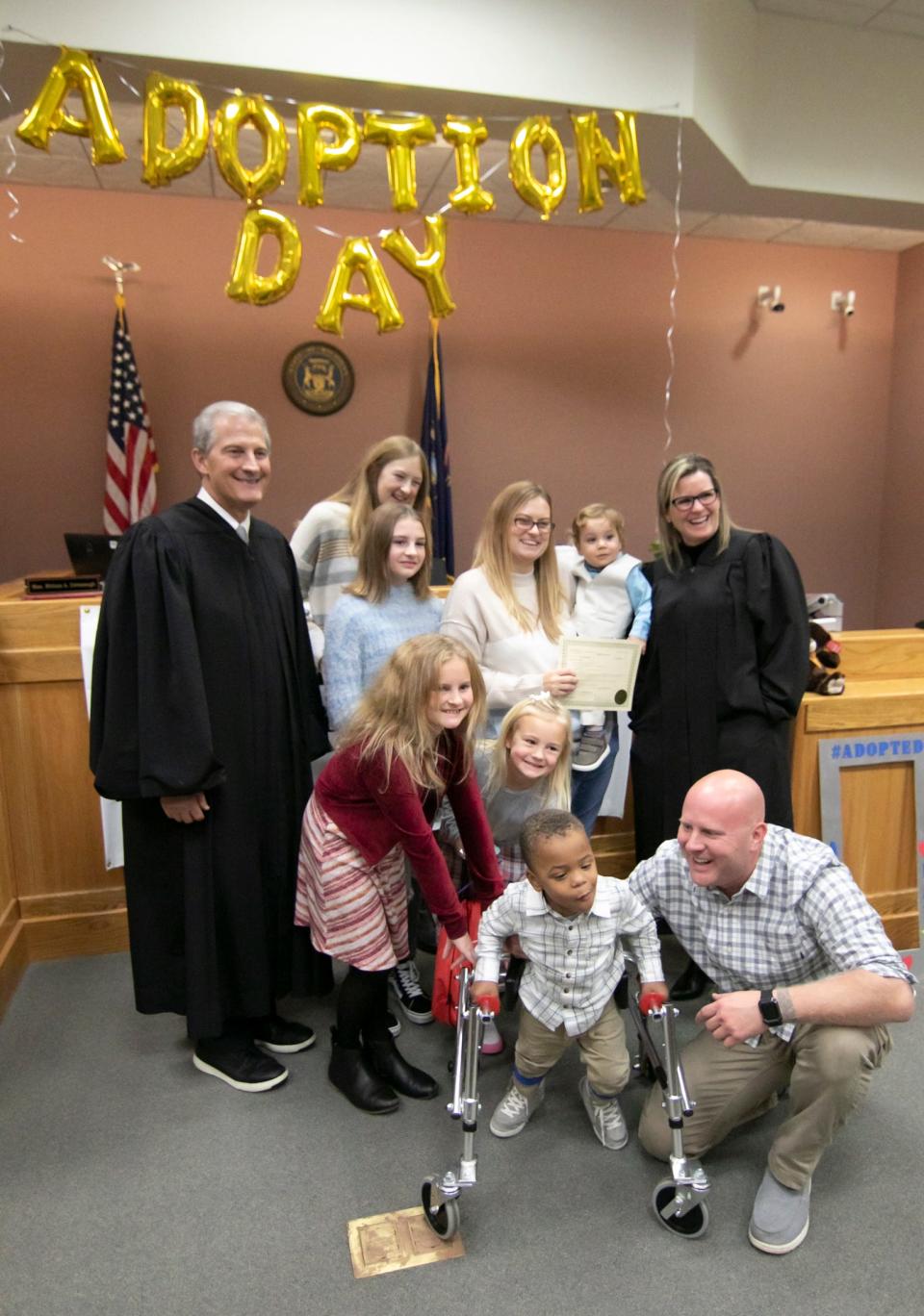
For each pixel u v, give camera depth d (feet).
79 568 9.01
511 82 8.56
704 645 6.89
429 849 5.32
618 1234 4.90
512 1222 4.99
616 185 8.34
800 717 7.75
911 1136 5.70
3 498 14.62
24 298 14.21
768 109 10.79
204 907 5.79
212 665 5.68
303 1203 5.13
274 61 7.97
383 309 8.07
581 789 7.08
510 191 14.35
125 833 5.85
